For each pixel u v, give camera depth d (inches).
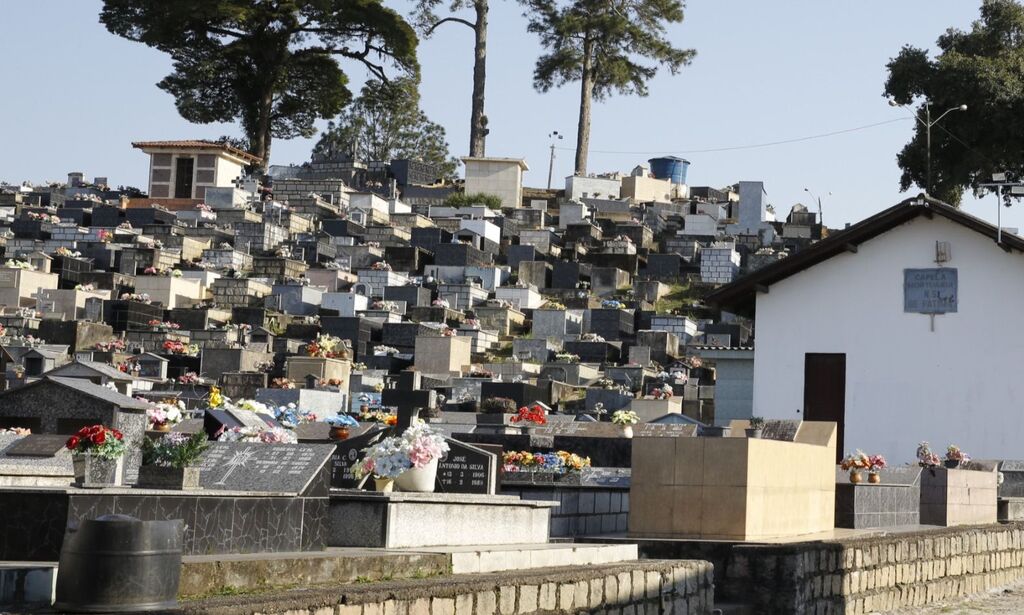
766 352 1162.0
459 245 2060.8
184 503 429.7
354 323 1690.5
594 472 766.5
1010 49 2468.0
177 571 347.6
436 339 1599.4
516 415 1127.0
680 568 546.9
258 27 2874.0
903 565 735.7
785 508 686.5
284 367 1483.8
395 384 1443.2
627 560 568.1
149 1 2753.4
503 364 1568.7
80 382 773.9
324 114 3014.3
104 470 474.3
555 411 1412.4
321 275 1974.7
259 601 356.5
